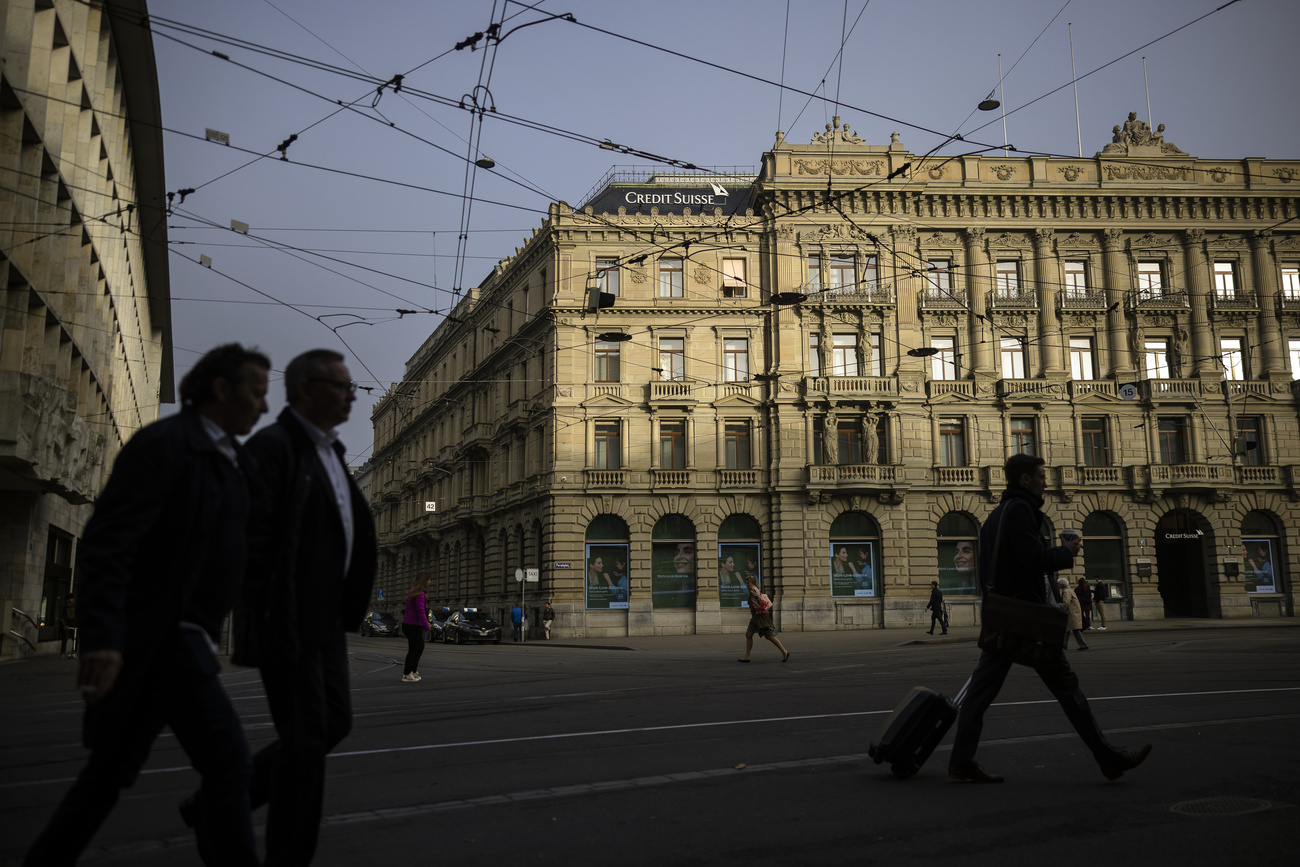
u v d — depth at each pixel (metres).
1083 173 44.47
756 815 5.20
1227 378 44.06
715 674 17.48
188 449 3.33
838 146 44.03
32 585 24.52
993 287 43.94
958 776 5.96
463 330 60.22
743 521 42.97
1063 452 42.97
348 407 3.87
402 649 35.25
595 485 42.44
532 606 43.66
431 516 63.69
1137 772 6.16
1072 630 22.42
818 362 43.19
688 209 48.34
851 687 13.68
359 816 5.25
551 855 4.45
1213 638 26.28
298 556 3.65
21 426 18.30
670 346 43.91
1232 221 44.62
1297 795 5.41
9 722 10.16
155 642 3.22
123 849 4.66
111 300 29.05
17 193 18.66
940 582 42.22
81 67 22.52
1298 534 43.03
